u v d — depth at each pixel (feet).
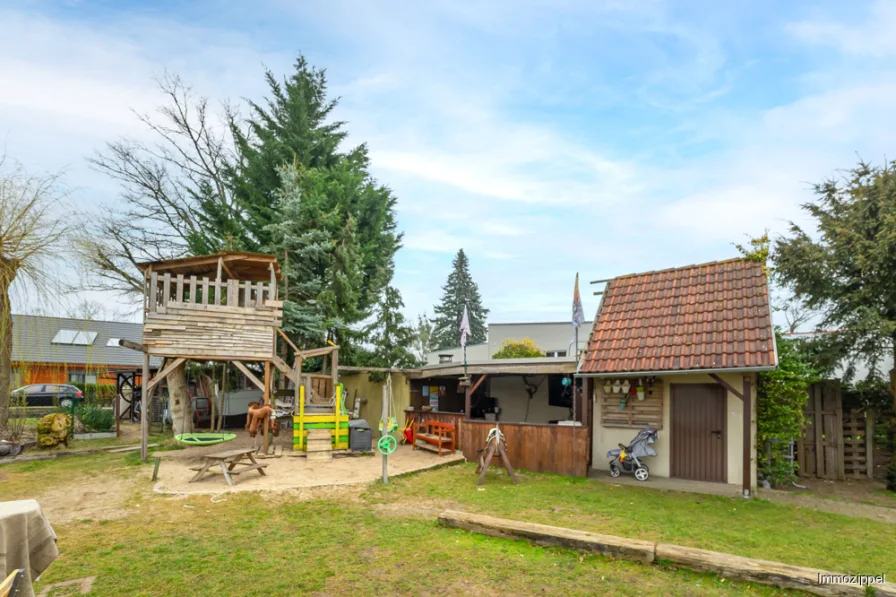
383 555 20.21
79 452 42.47
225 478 32.50
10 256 43.47
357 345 70.90
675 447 38.32
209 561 19.30
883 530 26.09
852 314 39.70
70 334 65.31
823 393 42.52
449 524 24.13
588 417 40.75
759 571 17.92
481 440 43.80
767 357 32.48
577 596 16.88
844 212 40.98
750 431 34.17
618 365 38.19
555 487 34.60
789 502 31.99
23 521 11.18
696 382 37.99
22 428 45.52
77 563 18.94
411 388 60.29
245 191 73.31
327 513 26.30
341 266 65.67
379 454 43.65
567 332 89.81
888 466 38.47
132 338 110.52
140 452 42.80
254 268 49.88
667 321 40.04
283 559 19.62
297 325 60.23
